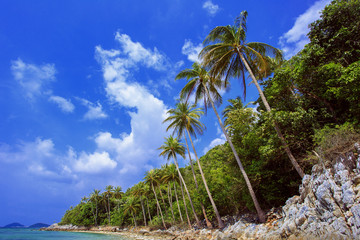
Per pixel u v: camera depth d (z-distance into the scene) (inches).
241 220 748.0
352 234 303.0
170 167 1648.6
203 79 925.2
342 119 512.7
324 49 580.1
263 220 611.5
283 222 502.3
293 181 640.4
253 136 756.6
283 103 621.3
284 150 592.7
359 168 333.1
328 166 398.3
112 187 3469.5
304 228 402.3
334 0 581.3
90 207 3663.9
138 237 1653.5
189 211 1600.6
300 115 523.8
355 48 546.0
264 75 779.4
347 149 364.5
